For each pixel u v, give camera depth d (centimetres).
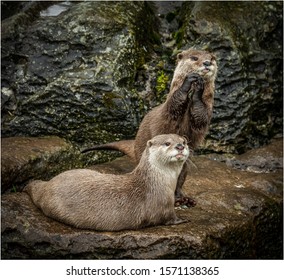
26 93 851
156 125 662
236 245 642
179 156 582
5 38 869
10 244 608
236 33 891
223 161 851
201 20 889
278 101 912
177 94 634
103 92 832
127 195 598
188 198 675
